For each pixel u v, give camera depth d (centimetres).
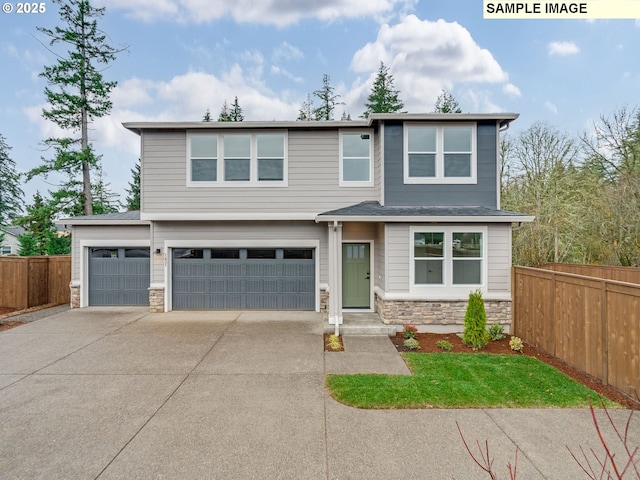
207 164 1051
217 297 1080
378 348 725
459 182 969
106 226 1136
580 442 384
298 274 1078
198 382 548
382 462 353
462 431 406
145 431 407
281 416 442
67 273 1226
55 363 630
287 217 1041
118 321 945
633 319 482
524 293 793
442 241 876
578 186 1698
